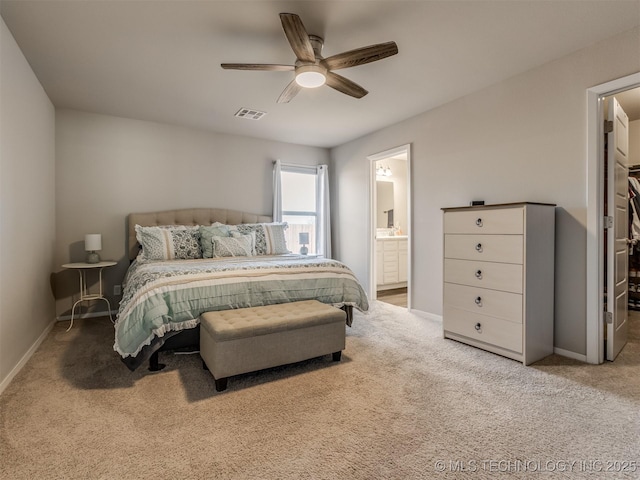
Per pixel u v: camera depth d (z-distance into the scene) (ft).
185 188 14.64
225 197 15.56
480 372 7.60
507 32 7.52
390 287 19.20
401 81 10.02
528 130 9.34
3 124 7.07
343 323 8.14
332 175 18.19
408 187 13.19
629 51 7.45
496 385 6.97
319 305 8.48
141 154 13.71
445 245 10.02
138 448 4.93
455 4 6.58
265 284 8.57
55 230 12.14
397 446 4.99
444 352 8.86
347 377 7.36
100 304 13.01
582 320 8.29
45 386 6.91
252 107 12.19
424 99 11.38
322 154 18.15
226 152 15.56
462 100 11.16
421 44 8.02
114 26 7.29
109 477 4.35
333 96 11.16
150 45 8.06
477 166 10.69
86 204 12.74
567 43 8.00
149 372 7.61
